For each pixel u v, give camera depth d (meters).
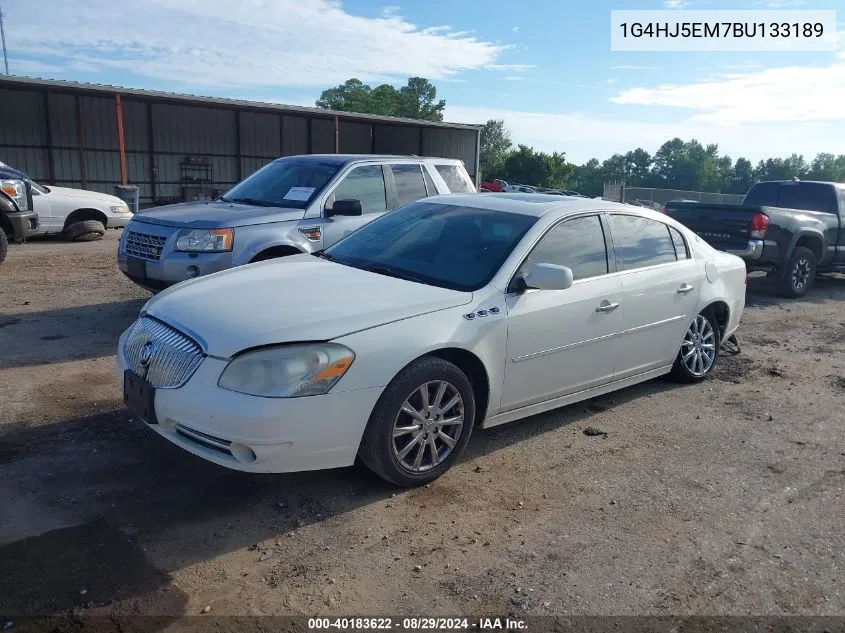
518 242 4.69
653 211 5.87
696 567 3.45
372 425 3.82
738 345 7.68
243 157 33.88
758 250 10.50
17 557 3.25
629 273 5.32
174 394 3.65
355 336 3.73
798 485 4.39
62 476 4.04
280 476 4.17
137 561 3.28
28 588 3.04
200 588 3.11
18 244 13.97
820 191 12.09
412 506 3.90
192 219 6.79
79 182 29.00
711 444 4.99
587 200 5.45
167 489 3.96
